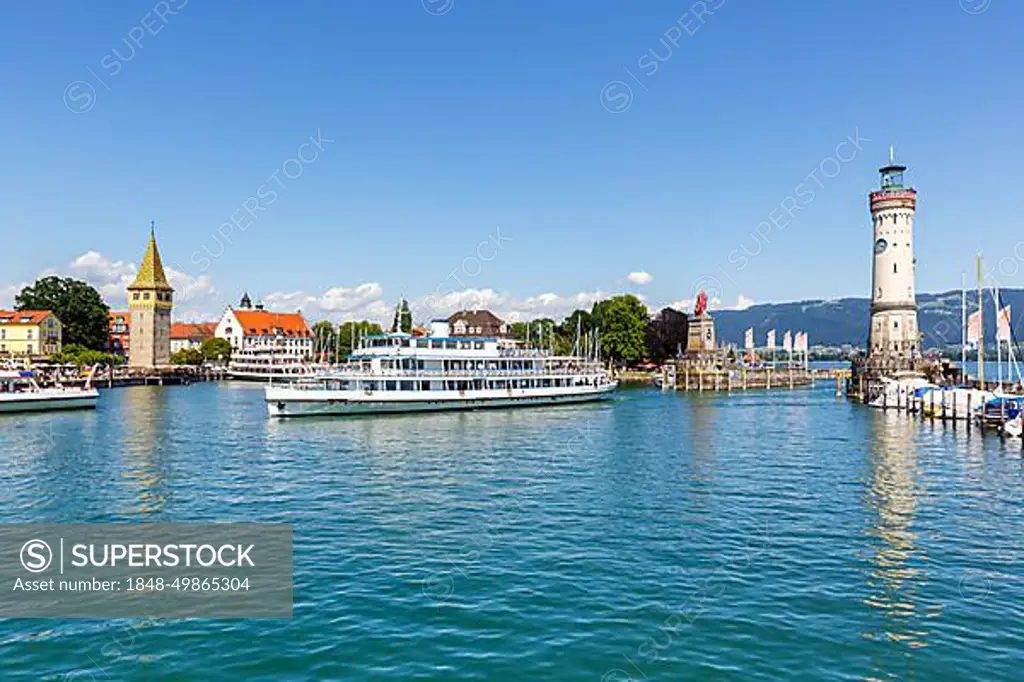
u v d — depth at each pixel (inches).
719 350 6870.1
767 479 1815.9
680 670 771.4
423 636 857.5
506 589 1008.9
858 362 5036.9
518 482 1787.6
